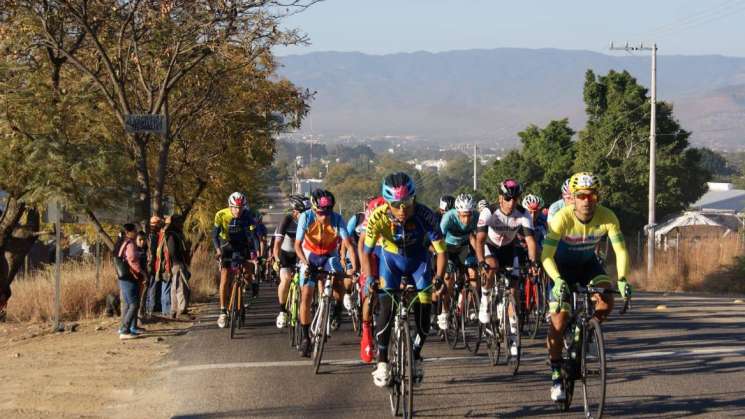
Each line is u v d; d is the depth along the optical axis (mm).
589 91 63031
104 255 29312
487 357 11547
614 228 8383
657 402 8609
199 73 22797
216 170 29203
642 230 56469
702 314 16703
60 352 13789
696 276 32125
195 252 33719
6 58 19922
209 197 31531
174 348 13336
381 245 8703
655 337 13070
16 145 18203
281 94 28609
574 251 8578
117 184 18875
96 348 13859
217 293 25188
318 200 11109
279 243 12922
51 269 24484
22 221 25875
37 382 11039
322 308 10734
